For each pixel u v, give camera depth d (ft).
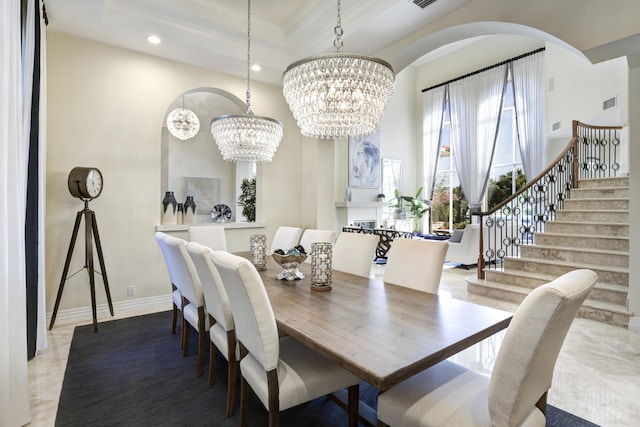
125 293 12.80
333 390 5.35
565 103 21.62
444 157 30.63
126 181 12.75
